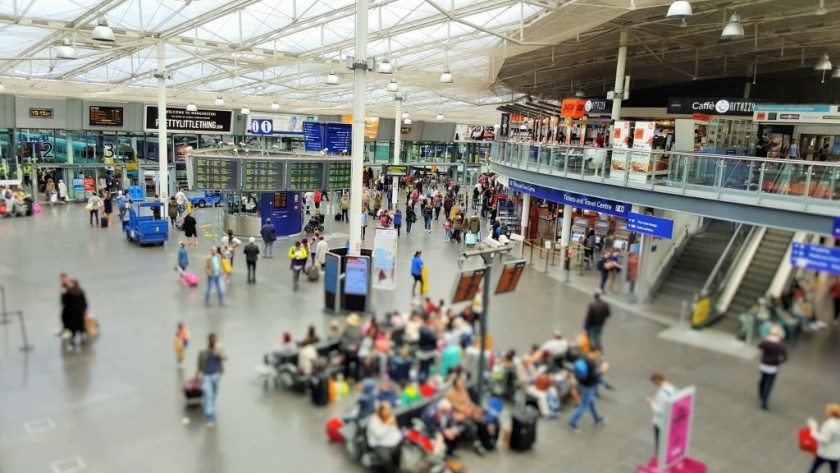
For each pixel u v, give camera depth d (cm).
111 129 4044
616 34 2567
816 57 2856
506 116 4356
